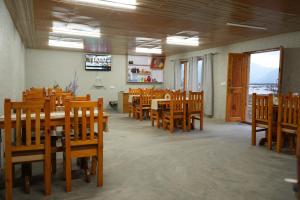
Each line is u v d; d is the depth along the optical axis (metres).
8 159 2.38
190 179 3.02
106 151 4.17
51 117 2.74
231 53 7.17
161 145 4.60
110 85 10.35
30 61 9.09
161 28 5.64
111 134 5.52
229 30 5.76
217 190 2.72
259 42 6.73
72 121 2.91
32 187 2.76
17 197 2.51
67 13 4.49
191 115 6.26
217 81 8.16
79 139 2.74
